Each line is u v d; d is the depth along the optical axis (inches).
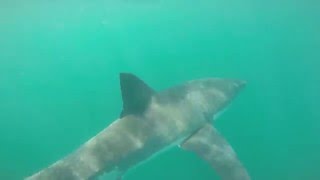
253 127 657.0
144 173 563.2
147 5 1594.5
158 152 359.3
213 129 393.1
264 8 1793.8
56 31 2095.2
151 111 365.7
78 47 3002.0
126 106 353.7
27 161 692.1
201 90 418.9
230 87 447.2
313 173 546.9
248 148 608.1
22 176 639.1
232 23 2341.3
